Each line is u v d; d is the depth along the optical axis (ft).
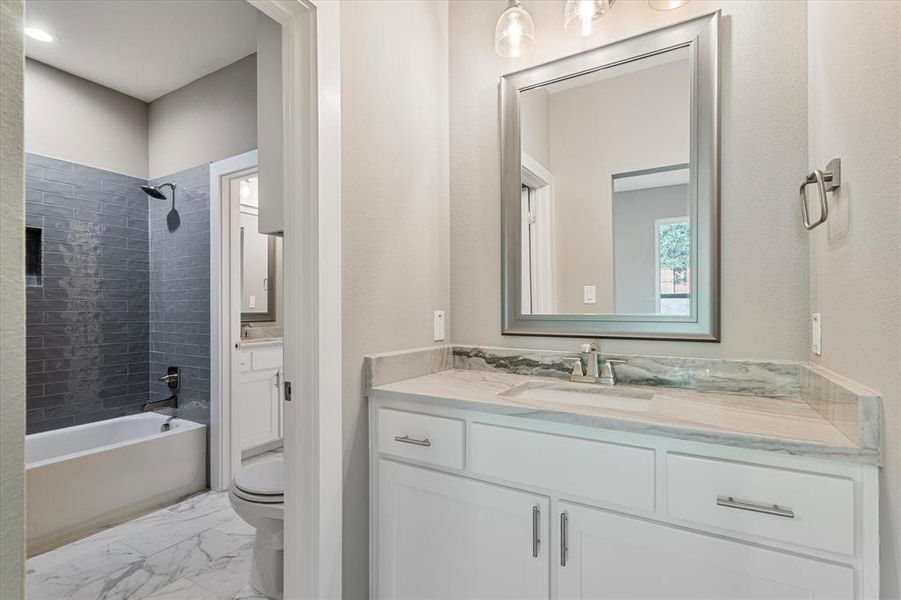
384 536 4.52
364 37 4.71
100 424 9.30
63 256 9.25
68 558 6.48
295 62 4.09
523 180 5.62
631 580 3.32
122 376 10.05
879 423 2.57
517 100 5.66
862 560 2.64
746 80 4.38
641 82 4.93
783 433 2.95
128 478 7.86
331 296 4.14
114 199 10.01
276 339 11.12
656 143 4.84
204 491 8.98
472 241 5.97
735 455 3.00
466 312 5.98
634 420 3.30
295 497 4.08
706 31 4.54
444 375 5.43
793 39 4.19
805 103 4.12
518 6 4.96
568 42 5.39
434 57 5.90
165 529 7.38
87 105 9.62
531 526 3.72
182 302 9.84
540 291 5.49
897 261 2.36
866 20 2.71
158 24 7.84
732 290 4.42
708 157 4.50
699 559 3.09
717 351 4.50
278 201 5.11
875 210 2.60
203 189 9.45
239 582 5.89
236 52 8.69
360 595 4.53
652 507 3.25
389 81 5.06
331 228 4.15
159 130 10.36
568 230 5.33
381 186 4.91
